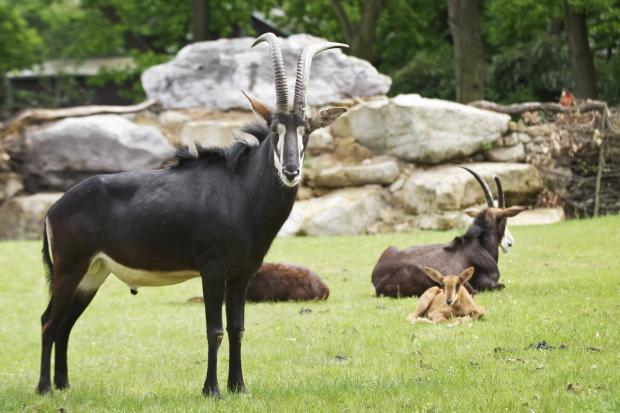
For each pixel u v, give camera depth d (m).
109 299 38.12
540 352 22.03
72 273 20.72
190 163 20.44
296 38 65.50
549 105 59.56
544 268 37.00
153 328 30.44
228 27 97.75
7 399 20.16
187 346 27.20
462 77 71.94
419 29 98.12
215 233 19.38
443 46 95.94
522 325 25.69
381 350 24.22
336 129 61.03
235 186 19.59
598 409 16.31
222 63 65.44
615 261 37.44
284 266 34.19
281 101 18.84
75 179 64.38
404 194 56.47
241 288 19.95
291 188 19.17
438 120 57.31
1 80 115.69
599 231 45.50
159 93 66.38
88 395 20.42
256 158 19.48
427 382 19.41
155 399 19.42
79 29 111.25
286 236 54.78
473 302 27.58
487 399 17.45
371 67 64.12
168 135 64.25
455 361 21.81
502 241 33.47
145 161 63.09
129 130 63.41
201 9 88.44
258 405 17.89
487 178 55.09
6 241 58.78
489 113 58.56
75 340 29.36
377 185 57.72
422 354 23.09
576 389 18.05
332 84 63.38
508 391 18.06
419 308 28.39
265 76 64.81
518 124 59.19
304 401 18.19
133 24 102.19
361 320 28.64
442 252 32.84
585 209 57.16
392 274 33.38
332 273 40.66
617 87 81.81
